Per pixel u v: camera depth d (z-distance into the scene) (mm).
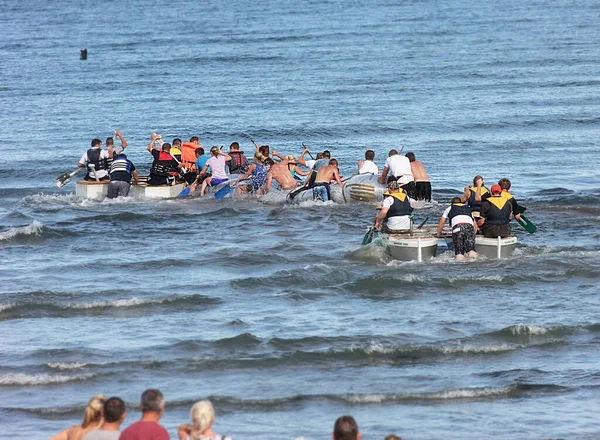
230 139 158750
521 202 99438
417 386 51188
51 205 100188
